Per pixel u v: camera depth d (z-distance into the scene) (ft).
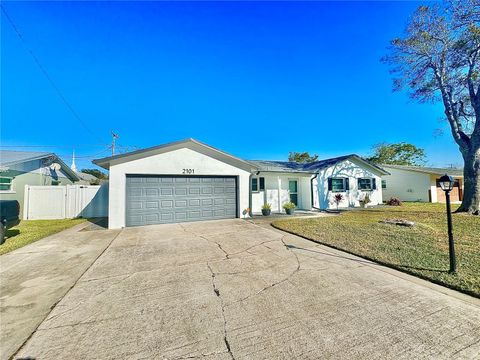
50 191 37.19
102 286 11.14
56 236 22.84
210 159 32.48
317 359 6.16
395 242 18.06
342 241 18.90
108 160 27.63
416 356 6.22
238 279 11.84
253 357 6.28
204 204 32.12
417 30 36.50
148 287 10.99
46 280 11.90
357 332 7.31
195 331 7.52
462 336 7.02
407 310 8.59
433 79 39.09
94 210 38.47
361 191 51.93
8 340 7.11
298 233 22.36
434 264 12.96
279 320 8.07
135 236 22.50
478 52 33.32
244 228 26.07
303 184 46.03
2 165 33.76
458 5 32.63
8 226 20.94
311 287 10.73
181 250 17.39
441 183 12.39
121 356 6.40
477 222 26.53
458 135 36.47
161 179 30.04
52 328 7.75
